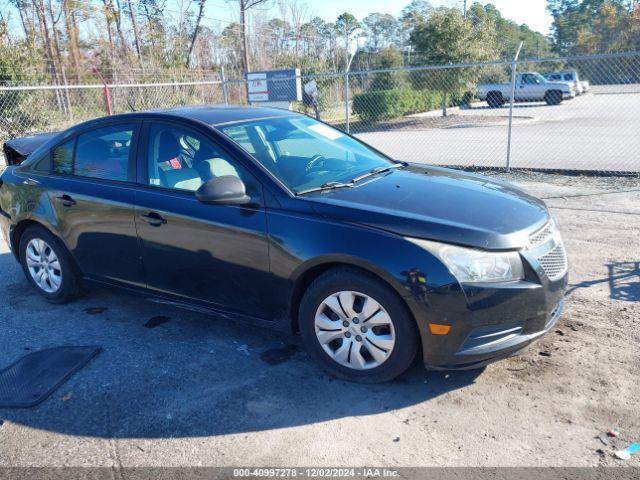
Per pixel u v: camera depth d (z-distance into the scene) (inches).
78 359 153.4
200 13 1311.5
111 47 1111.6
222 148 152.5
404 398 130.5
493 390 131.9
